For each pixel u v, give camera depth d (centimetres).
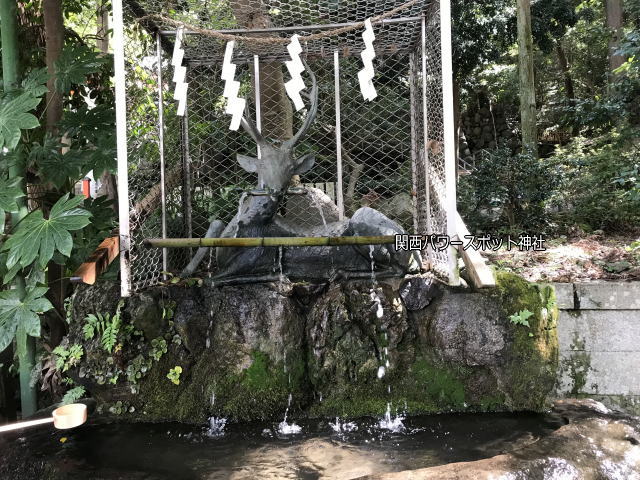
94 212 385
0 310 288
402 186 529
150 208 357
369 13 385
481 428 299
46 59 400
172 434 296
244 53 433
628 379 377
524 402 323
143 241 308
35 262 300
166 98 408
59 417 205
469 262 327
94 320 319
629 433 279
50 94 384
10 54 344
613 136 789
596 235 605
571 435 271
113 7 308
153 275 342
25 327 279
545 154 1430
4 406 408
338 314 325
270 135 489
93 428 305
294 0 370
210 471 250
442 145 352
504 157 632
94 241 384
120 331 317
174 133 418
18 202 340
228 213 466
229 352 320
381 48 439
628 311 375
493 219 670
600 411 320
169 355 324
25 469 261
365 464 256
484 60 966
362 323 329
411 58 438
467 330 324
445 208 340
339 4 371
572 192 692
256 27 409
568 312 382
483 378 327
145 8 354
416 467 251
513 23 969
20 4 415
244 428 305
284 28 394
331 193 557
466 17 932
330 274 345
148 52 376
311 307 335
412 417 320
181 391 320
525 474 228
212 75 486
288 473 247
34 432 297
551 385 321
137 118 355
